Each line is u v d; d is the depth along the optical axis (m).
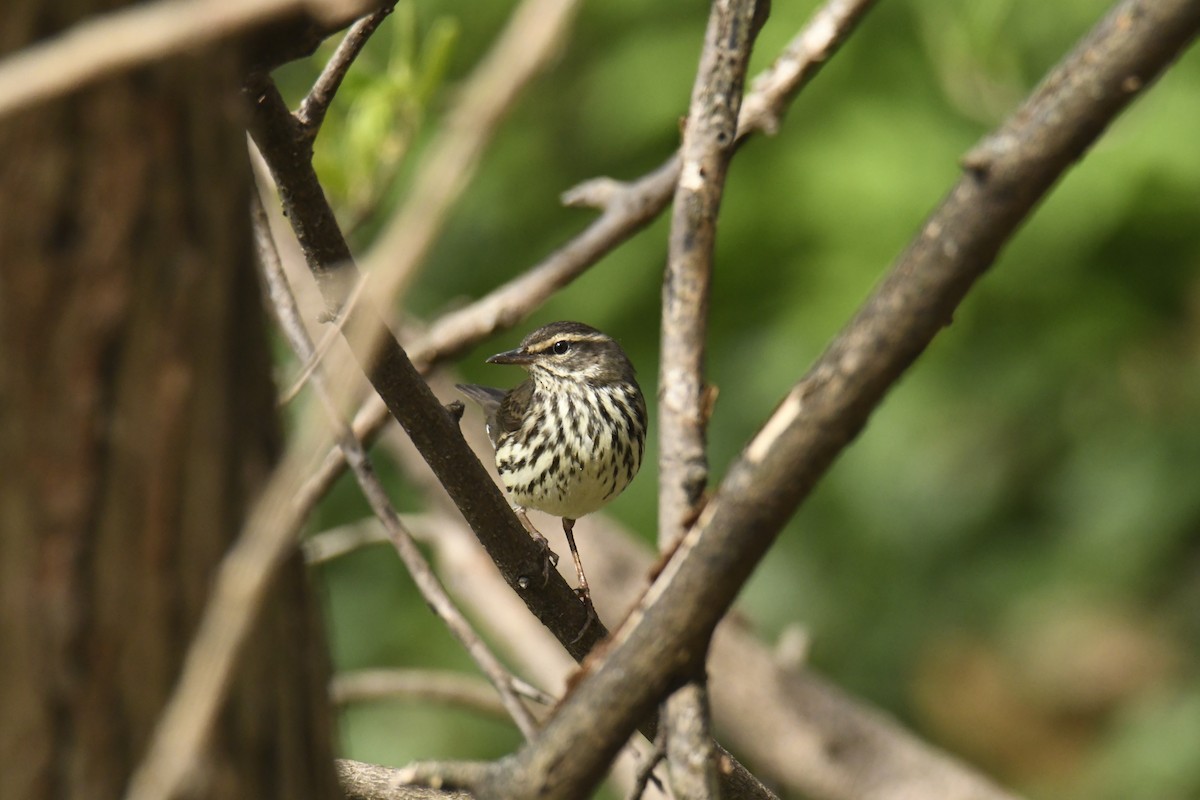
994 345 15.36
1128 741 15.95
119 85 3.36
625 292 15.16
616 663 4.17
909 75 14.80
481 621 14.32
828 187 14.23
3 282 3.34
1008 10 13.49
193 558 3.50
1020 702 16.61
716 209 5.09
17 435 3.38
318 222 5.62
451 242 15.95
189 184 3.46
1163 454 15.56
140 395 3.44
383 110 9.36
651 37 15.28
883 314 3.94
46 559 3.41
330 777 3.81
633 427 11.34
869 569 16.23
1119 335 14.96
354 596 15.92
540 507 11.30
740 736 12.93
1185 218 14.41
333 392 3.03
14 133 3.32
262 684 3.60
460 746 15.57
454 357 8.98
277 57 4.64
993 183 3.81
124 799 3.45
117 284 3.40
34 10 3.31
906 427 15.50
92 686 3.44
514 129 15.78
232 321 3.57
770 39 13.71
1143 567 15.68
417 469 12.59
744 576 4.10
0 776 3.40
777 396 14.60
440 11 15.16
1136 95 3.77
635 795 4.65
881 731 12.88
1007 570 15.88
